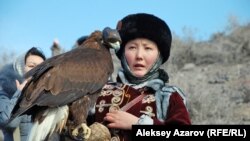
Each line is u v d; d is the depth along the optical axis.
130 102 7.34
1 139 10.16
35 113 6.75
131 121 7.06
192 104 20.36
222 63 27.88
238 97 21.58
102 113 7.38
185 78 25.19
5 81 10.65
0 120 10.12
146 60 7.48
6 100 10.23
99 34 7.54
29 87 6.81
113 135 7.15
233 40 30.86
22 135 10.12
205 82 24.28
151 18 7.54
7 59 25.14
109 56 7.45
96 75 7.18
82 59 7.21
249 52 28.89
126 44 7.59
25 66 11.03
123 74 7.67
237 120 19.23
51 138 7.14
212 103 20.53
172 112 7.17
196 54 29.03
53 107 6.74
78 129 6.84
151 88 7.38
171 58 27.48
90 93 7.07
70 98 6.86
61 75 6.96
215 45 30.38
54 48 15.74
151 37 7.46
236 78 24.66
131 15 7.64
